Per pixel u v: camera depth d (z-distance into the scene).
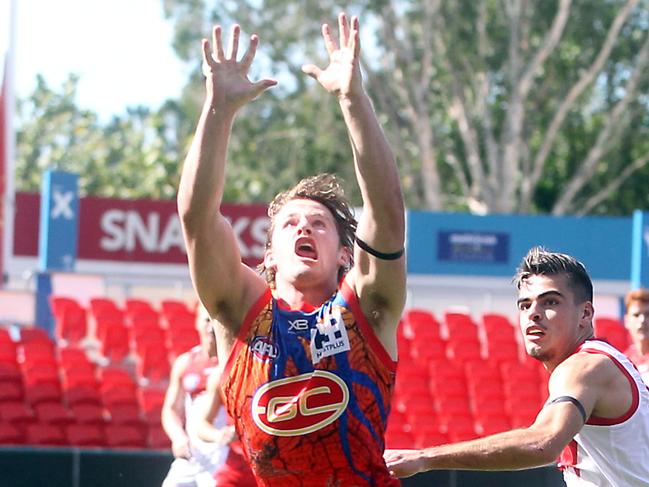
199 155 7.32
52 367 27.81
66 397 27.02
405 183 63.88
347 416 7.11
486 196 59.16
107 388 26.98
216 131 7.37
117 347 31.56
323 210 7.58
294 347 7.18
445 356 32.44
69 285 35.47
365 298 7.28
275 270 7.85
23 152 85.31
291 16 60.88
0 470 20.02
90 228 38.50
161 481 20.39
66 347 30.11
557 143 65.19
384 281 7.20
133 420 26.38
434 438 27.59
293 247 7.41
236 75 7.47
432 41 59.69
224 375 7.46
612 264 38.59
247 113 63.41
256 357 7.26
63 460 20.20
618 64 62.22
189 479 16.12
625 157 62.81
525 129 61.19
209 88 7.43
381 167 7.16
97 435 25.80
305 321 7.25
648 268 35.41
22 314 33.62
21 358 29.06
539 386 30.47
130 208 38.66
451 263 38.41
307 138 62.81
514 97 58.66
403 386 29.88
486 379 30.44
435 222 38.41
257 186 64.75
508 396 29.88
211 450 15.91
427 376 30.50
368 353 7.19
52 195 35.06
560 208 60.69
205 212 7.32
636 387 8.37
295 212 7.54
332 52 7.47
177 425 16.23
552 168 65.00
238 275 7.47
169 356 30.66
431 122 61.81
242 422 7.33
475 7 58.47
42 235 35.31
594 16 59.59
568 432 7.98
